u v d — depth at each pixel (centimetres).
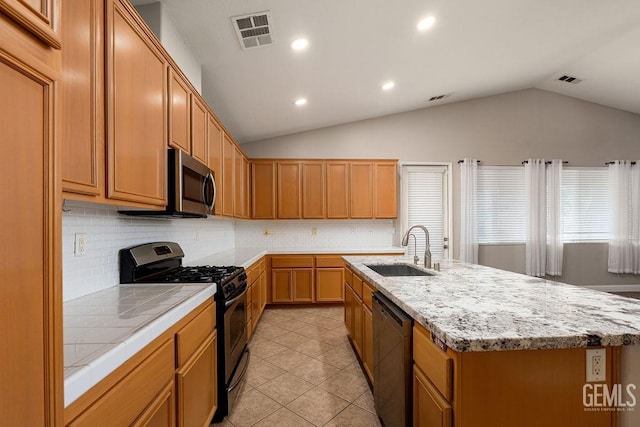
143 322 106
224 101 335
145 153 143
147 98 145
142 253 186
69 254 136
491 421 94
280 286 426
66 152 94
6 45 49
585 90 477
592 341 92
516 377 94
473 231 486
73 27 98
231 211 329
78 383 68
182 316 128
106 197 115
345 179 454
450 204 493
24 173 53
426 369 113
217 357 179
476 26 280
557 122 505
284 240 481
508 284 171
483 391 93
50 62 59
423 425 116
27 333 53
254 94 327
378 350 174
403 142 491
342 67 301
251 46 236
